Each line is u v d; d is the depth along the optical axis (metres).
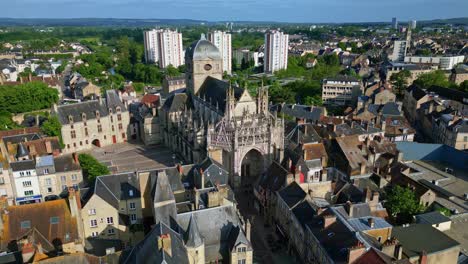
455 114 172.50
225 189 86.06
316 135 138.75
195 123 133.50
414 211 95.94
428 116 190.38
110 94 174.62
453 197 112.44
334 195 102.69
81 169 113.88
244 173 133.88
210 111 146.00
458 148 156.88
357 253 66.75
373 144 131.50
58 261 57.59
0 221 72.94
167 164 147.62
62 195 108.00
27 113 195.12
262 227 103.00
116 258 63.84
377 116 170.75
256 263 82.56
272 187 103.00
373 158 123.25
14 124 170.38
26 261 60.47
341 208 85.69
